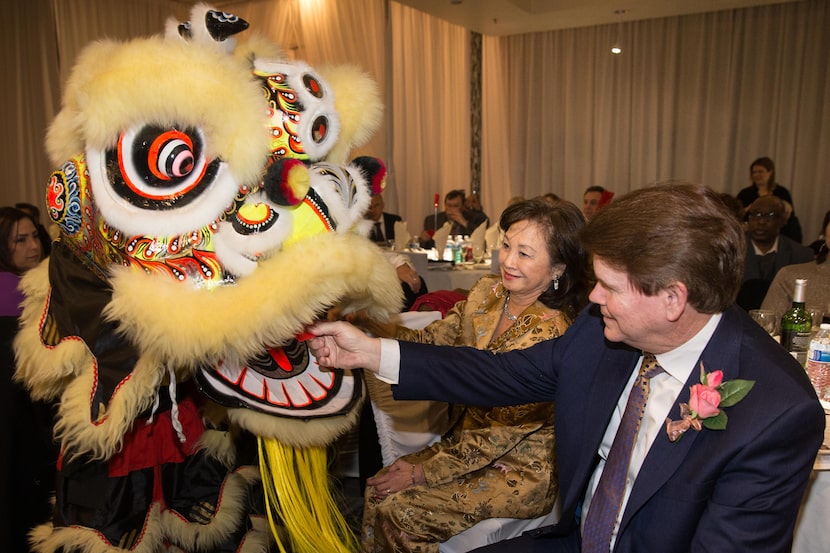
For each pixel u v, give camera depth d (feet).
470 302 6.38
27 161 22.34
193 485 5.00
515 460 5.41
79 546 4.44
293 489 4.67
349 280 3.80
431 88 26.63
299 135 3.99
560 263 5.57
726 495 3.10
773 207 12.73
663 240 3.05
